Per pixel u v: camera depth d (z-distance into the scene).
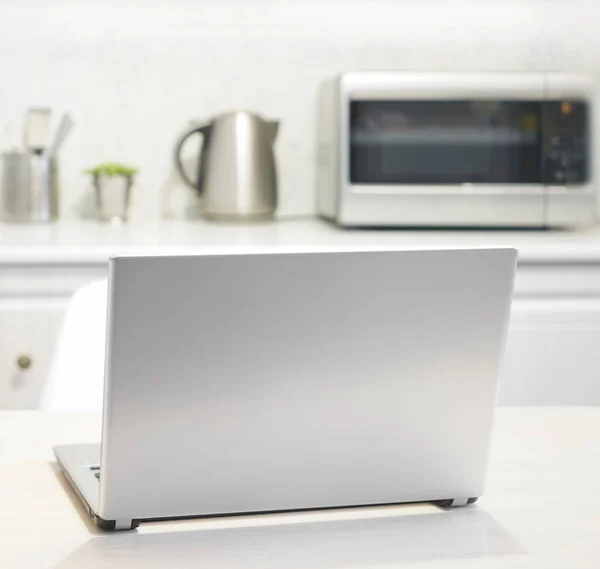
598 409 1.15
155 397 0.71
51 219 2.39
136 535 0.75
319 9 2.56
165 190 2.54
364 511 0.82
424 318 0.75
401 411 0.77
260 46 2.55
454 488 0.81
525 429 1.06
